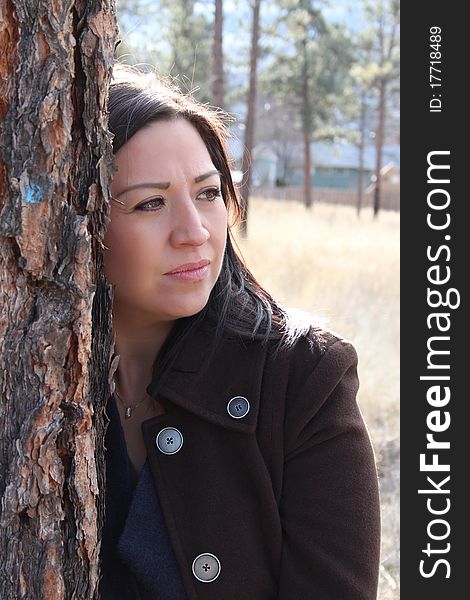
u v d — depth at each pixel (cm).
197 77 1870
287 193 4522
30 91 129
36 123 129
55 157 131
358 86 3494
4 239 130
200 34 1906
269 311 175
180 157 154
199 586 163
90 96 136
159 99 154
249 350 171
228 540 164
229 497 165
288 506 167
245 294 178
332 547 164
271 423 167
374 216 3025
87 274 135
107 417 156
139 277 156
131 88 156
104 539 168
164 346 171
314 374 168
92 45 135
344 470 167
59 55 129
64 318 133
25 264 130
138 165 152
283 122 4609
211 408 166
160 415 169
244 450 165
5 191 129
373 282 945
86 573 145
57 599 139
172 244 155
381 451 450
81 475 141
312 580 164
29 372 132
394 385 543
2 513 133
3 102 129
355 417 170
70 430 138
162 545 165
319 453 167
